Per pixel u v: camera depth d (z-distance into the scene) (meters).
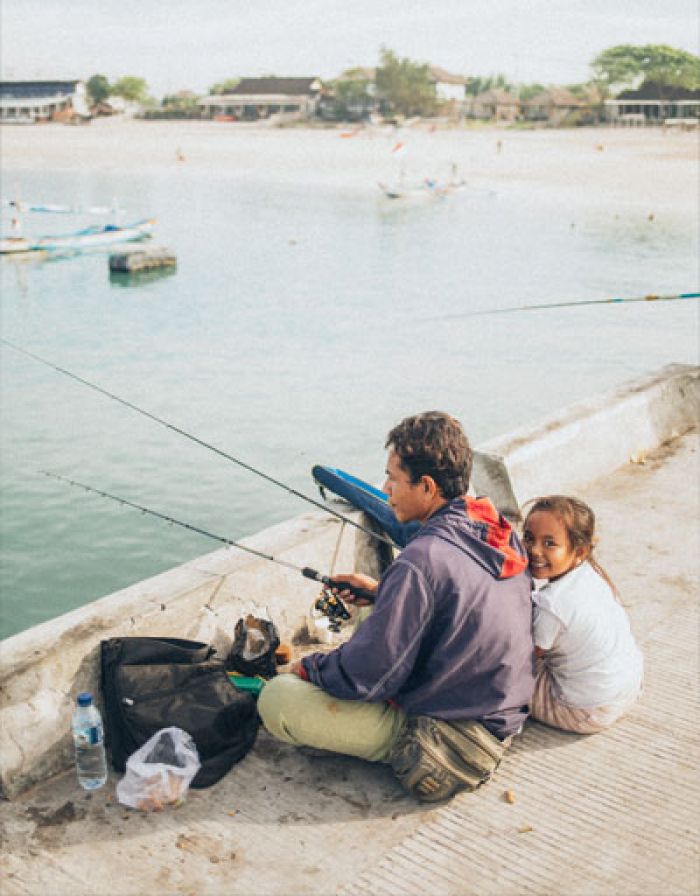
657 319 25.30
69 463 13.95
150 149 96.50
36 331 23.39
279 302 27.61
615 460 5.90
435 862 2.76
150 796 2.93
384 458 14.34
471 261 35.50
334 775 3.13
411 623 2.79
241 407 16.89
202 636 3.48
